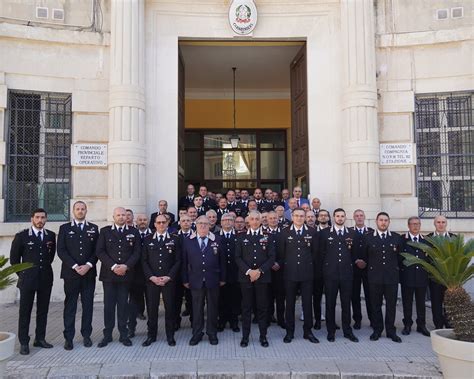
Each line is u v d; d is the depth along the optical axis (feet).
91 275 20.83
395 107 32.09
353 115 30.89
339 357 18.88
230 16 32.53
